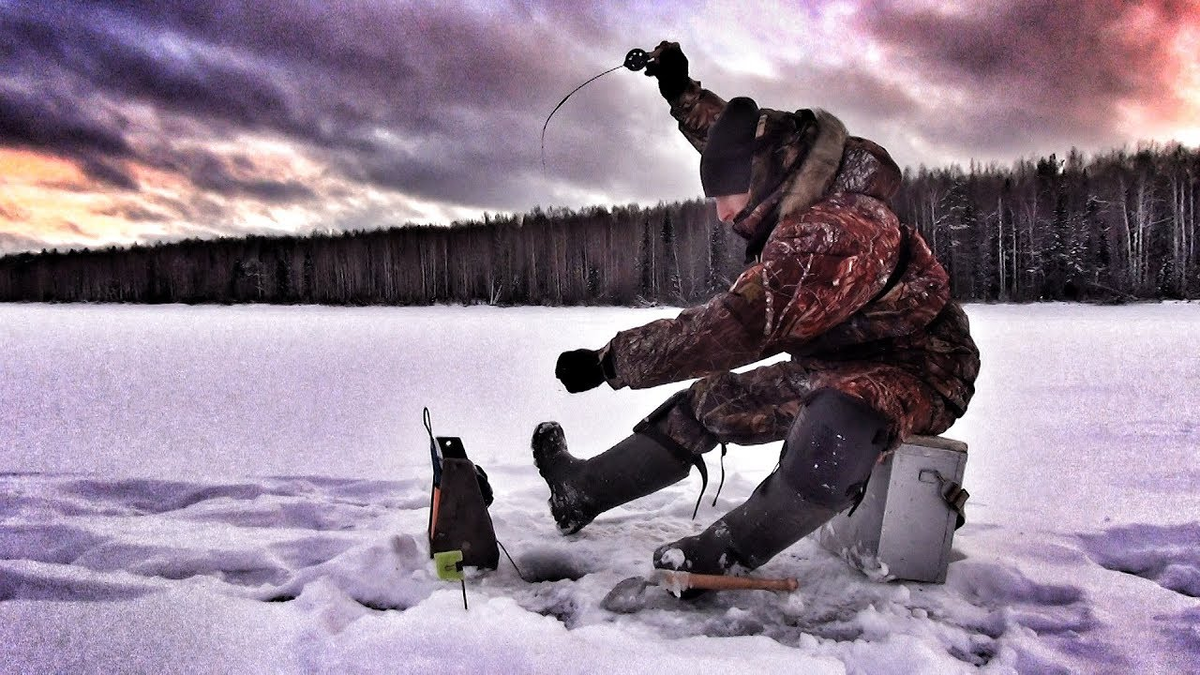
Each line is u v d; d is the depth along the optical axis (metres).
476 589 2.26
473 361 10.59
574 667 1.72
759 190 2.13
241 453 4.27
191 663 1.76
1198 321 21.30
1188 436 4.71
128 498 3.27
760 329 1.97
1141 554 2.62
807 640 1.92
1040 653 1.89
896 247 2.10
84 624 1.94
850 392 2.05
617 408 6.29
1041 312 29.02
